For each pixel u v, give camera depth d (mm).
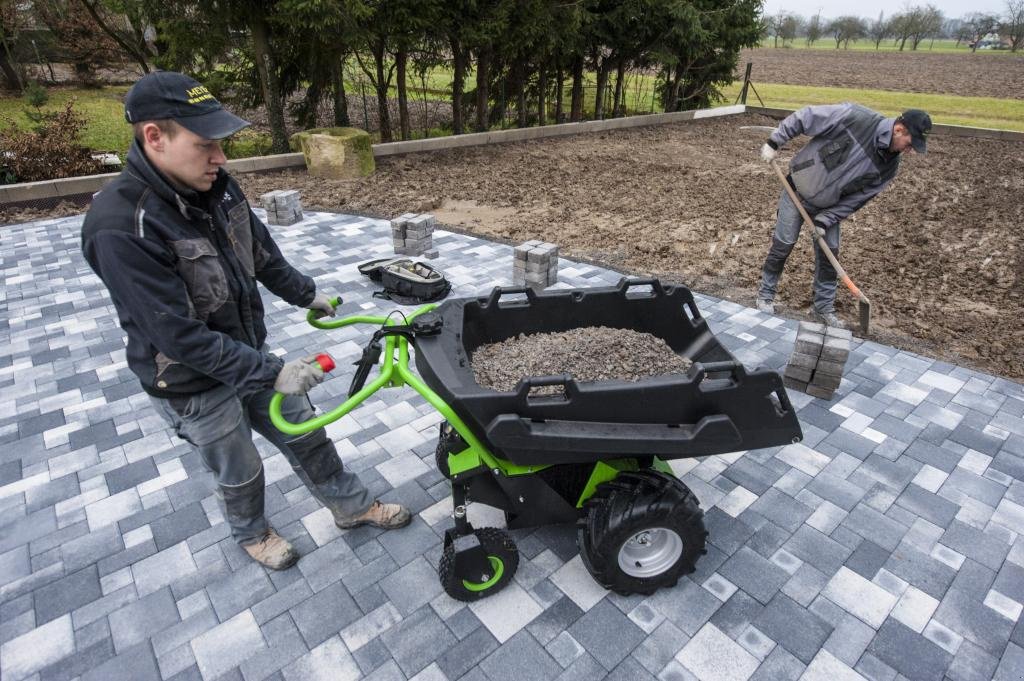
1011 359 4820
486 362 2756
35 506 3297
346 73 14195
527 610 2684
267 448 3730
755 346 4973
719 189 10070
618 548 2516
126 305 1958
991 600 2762
